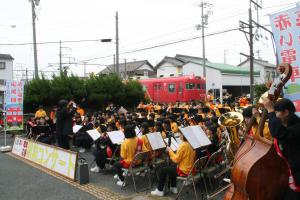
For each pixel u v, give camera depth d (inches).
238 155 152.1
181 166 226.7
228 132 222.1
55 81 687.7
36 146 365.1
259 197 138.6
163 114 457.4
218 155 241.9
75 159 290.2
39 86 666.8
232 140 219.5
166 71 1657.2
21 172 323.3
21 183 284.2
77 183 280.8
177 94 981.2
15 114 480.1
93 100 722.2
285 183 139.5
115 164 271.1
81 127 425.1
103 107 745.6
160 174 239.6
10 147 447.5
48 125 458.0
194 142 222.5
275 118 126.9
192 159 225.8
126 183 277.4
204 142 231.1
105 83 749.9
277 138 125.7
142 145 265.9
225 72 1272.1
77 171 290.4
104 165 313.4
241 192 145.5
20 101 483.5
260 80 1457.9
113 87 757.9
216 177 235.6
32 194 253.8
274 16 180.1
